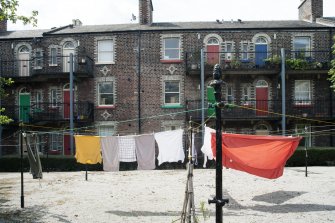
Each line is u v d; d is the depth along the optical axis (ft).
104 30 84.84
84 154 44.96
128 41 84.38
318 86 82.64
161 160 43.52
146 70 83.66
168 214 34.81
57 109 84.58
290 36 83.51
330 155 75.10
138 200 41.52
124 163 74.54
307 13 92.68
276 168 36.96
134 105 83.25
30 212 36.27
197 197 42.70
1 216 34.71
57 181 57.82
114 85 83.97
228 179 57.11
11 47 87.97
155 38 84.07
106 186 51.83
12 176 66.69
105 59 85.20
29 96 87.76
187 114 82.02
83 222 32.22
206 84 82.94
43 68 85.92
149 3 89.71
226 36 83.76
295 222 31.30
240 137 37.14
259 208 36.81
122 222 32.04
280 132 81.51
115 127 83.20
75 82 85.10
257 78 83.15
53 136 84.64
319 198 41.32
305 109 81.71
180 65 83.46
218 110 17.80
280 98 82.23
